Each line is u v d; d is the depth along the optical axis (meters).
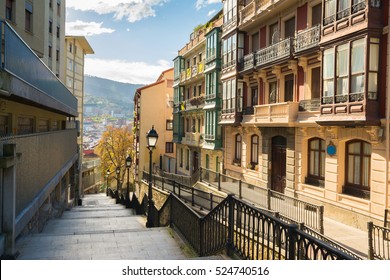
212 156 27.47
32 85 9.69
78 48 52.28
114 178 53.03
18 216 7.57
